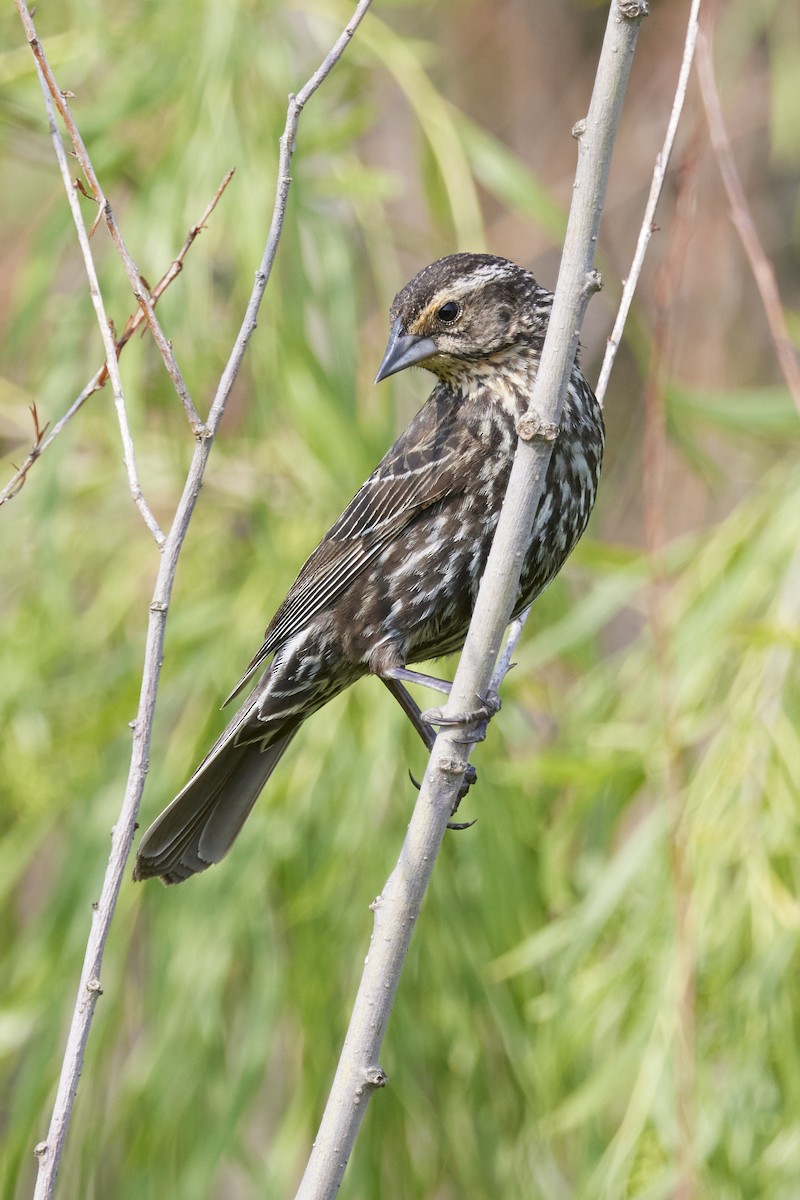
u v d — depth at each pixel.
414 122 12.43
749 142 14.59
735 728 9.57
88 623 11.29
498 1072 10.66
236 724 8.23
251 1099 9.73
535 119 15.59
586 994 9.39
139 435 10.21
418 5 15.21
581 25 15.66
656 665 10.16
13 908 11.95
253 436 10.93
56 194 11.44
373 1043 6.03
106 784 10.56
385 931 6.12
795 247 14.40
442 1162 10.47
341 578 8.27
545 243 14.73
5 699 10.66
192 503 5.84
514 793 10.57
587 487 7.96
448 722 6.20
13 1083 11.05
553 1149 10.56
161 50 10.91
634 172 14.92
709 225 14.09
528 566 7.90
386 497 8.26
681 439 11.86
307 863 10.18
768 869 9.20
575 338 6.09
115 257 10.48
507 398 8.23
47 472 10.47
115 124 10.91
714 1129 8.73
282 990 10.07
